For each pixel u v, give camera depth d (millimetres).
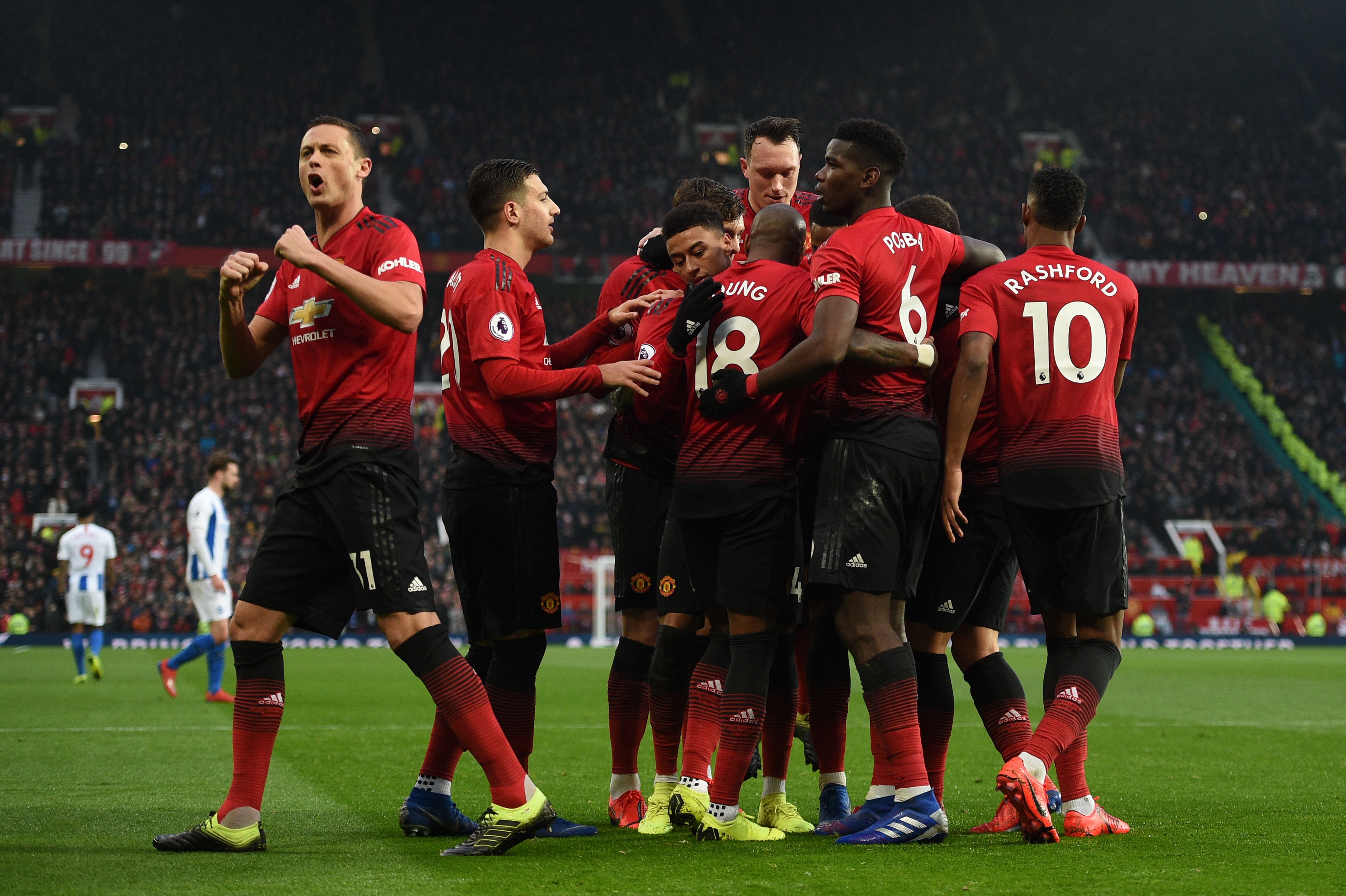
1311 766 11391
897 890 5488
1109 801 8977
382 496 6793
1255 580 48969
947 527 7273
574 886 5578
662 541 7930
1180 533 51438
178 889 5508
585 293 59531
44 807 8398
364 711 17078
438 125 63906
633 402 7938
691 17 73000
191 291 57594
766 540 7125
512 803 6598
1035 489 7402
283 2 66250
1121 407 57812
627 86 68312
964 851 6578
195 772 10375
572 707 18188
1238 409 59938
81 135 58688
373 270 7031
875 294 7090
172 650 37250
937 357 8031
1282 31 75188
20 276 56250
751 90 69250
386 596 6719
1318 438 58688
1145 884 5637
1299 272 58688
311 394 6957
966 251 7844
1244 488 54094
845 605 7086
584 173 62094
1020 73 72750
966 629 8109
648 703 8297
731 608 7117
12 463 47094
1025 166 66562
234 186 57375
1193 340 63344
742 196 9938
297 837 7234
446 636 6781
